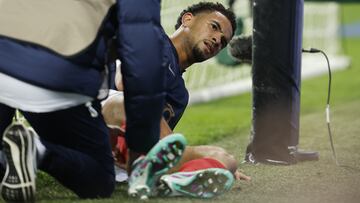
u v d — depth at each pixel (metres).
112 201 8.62
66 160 8.30
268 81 11.46
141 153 8.35
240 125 17.97
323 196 9.60
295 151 11.73
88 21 7.82
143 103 7.93
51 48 7.68
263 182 10.37
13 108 8.38
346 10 66.12
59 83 7.68
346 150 13.62
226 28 10.05
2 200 8.34
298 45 11.49
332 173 11.26
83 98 7.90
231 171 9.30
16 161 7.78
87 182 8.59
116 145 9.54
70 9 7.87
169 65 9.76
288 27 11.32
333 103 22.58
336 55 38.94
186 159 9.02
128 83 7.88
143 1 7.91
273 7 11.34
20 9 7.94
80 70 7.73
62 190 9.59
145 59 7.84
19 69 7.70
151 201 8.49
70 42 7.71
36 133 8.48
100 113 8.51
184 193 8.62
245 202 8.95
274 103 11.49
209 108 21.64
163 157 8.08
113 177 8.84
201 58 10.06
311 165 11.82
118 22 7.89
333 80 29.69
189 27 10.05
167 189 8.56
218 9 10.15
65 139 8.46
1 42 7.78
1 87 7.79
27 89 7.71
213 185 8.60
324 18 44.09
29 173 7.86
